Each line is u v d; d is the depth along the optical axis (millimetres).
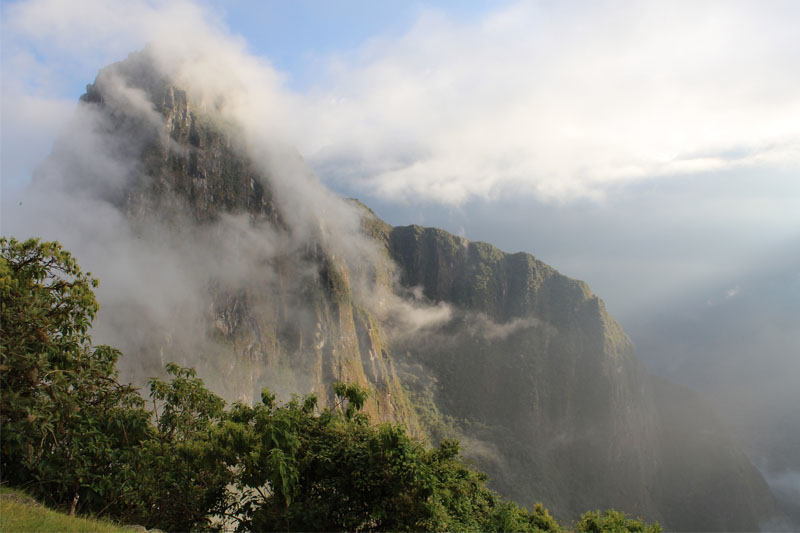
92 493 10992
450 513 14039
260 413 11828
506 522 18156
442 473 14289
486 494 20781
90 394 12195
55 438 10844
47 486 11094
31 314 11711
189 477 12484
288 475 10922
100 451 11156
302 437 12242
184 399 13523
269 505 11656
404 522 11789
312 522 11312
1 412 10648
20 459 10992
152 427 12453
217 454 11219
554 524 25062
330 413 13305
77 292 13281
